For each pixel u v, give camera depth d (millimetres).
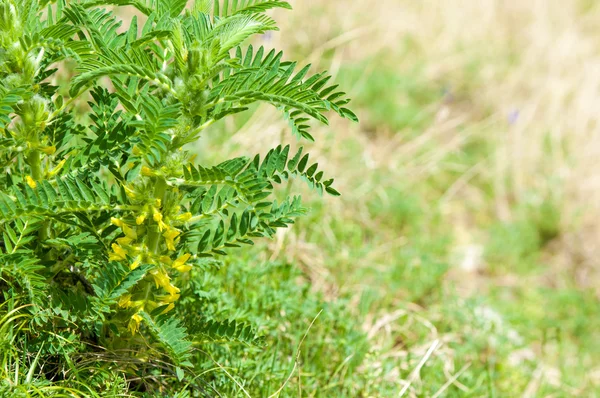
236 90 1693
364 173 4559
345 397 2711
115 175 1834
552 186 5422
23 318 1997
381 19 6258
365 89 5492
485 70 6348
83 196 1725
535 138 5793
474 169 5434
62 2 1885
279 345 2734
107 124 1907
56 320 1982
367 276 3791
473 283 4512
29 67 1732
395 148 5234
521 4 7148
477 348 3408
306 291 3146
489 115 6016
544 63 6559
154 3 1944
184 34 1735
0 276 1925
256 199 1691
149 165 1742
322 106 1666
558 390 3508
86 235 1811
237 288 2848
